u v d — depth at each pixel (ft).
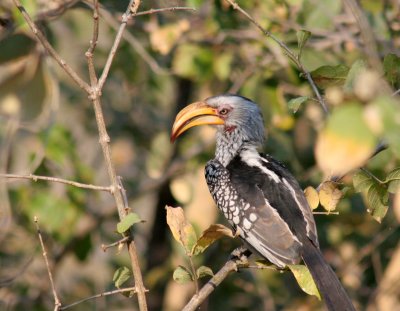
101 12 40.34
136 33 45.44
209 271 25.86
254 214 29.35
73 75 25.05
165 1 35.68
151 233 47.96
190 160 43.96
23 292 43.11
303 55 37.99
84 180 39.73
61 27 48.83
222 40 40.45
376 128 15.17
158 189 46.68
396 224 40.14
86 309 44.98
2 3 36.14
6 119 38.29
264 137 34.83
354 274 41.52
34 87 38.04
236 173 31.22
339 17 39.29
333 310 26.02
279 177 30.40
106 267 46.93
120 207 24.94
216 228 24.94
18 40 37.17
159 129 50.70
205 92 46.14
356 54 38.99
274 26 38.63
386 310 38.14
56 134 38.37
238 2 38.78
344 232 42.04
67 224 39.09
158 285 46.39
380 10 37.81
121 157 51.01
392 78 26.22
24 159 41.42
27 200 38.60
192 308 26.25
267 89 40.37
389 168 32.86
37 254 41.81
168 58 46.21
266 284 41.52
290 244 28.35
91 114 50.75
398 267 38.06
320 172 41.11
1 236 38.45
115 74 49.03
